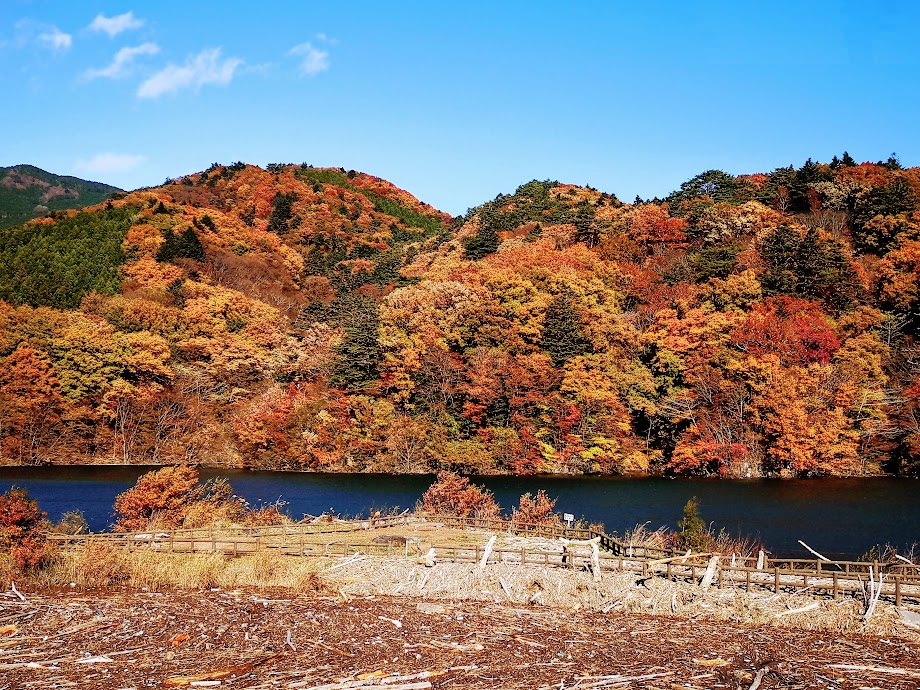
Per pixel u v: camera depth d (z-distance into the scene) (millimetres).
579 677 15414
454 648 17656
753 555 30734
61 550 27453
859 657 17125
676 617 21156
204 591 23844
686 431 64188
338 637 18547
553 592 23516
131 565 25469
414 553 29547
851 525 38844
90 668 16172
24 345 71688
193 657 16953
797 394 60656
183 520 36406
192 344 79500
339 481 60781
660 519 41625
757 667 16297
